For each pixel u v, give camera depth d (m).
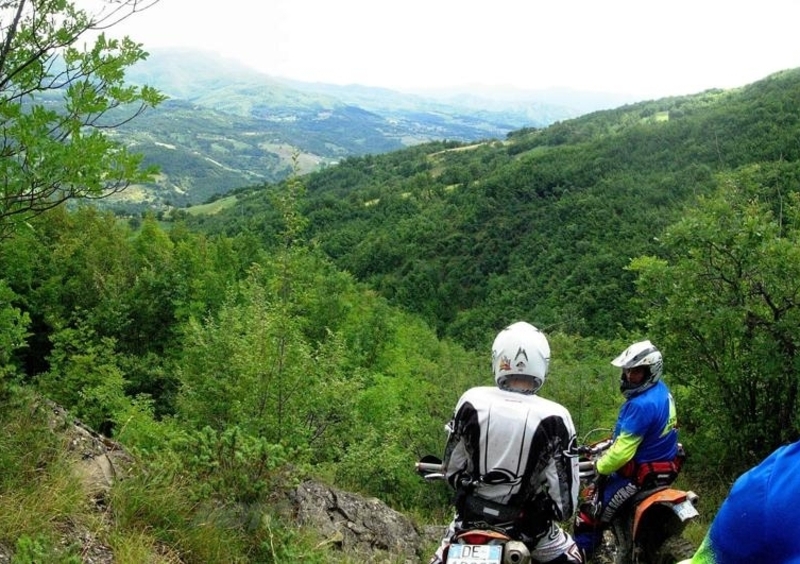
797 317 7.51
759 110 100.69
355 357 19.02
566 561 3.18
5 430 4.00
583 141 168.50
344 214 133.62
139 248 27.52
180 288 22.73
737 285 7.84
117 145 3.79
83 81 3.82
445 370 15.02
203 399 7.86
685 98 195.75
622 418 4.96
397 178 175.38
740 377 7.79
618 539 5.14
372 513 5.74
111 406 12.53
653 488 5.00
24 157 3.69
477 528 3.02
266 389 7.44
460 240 99.62
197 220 136.50
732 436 8.02
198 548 4.02
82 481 3.96
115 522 3.81
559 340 16.89
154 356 19.00
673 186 87.88
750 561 1.38
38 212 3.79
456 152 195.62
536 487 2.99
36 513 3.45
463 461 3.10
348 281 31.28
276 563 4.16
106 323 21.19
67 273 22.70
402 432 10.42
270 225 53.59
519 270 83.88
